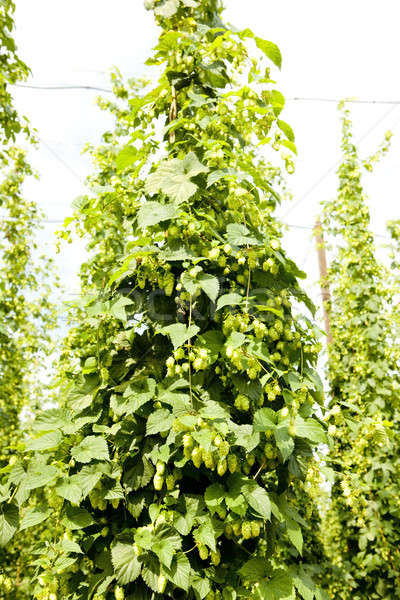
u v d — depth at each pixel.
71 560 1.91
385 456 4.95
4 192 6.14
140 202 2.62
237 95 2.38
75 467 2.07
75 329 4.73
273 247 2.22
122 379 2.21
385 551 4.76
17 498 2.05
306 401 2.18
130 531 1.96
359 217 5.84
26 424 5.48
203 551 1.80
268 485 2.24
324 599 1.98
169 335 2.17
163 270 2.28
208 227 2.22
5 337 5.43
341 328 6.09
